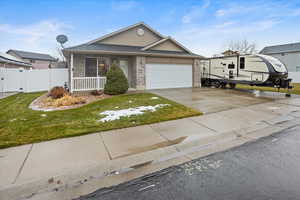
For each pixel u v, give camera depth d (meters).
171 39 13.66
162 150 3.48
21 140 3.88
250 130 4.62
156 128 4.72
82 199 2.15
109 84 9.82
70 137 4.10
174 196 2.16
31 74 13.58
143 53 11.73
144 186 2.39
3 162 2.97
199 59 14.55
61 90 9.44
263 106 7.34
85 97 9.30
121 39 13.36
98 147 3.59
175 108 6.75
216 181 2.45
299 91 12.45
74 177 2.59
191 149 3.54
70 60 10.76
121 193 2.25
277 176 2.53
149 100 8.20
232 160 3.06
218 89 13.21
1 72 13.00
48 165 2.89
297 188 2.24
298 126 4.90
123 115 5.86
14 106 7.61
